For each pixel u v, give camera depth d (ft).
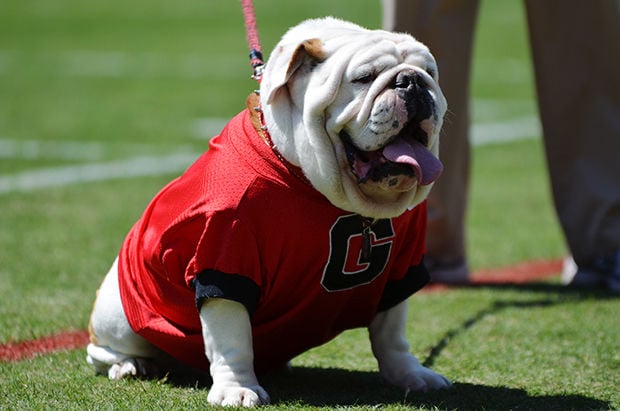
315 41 30.76
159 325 34.32
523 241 63.77
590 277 52.85
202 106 114.62
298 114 31.04
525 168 86.69
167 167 84.43
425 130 30.55
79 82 132.87
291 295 32.60
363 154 30.66
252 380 32.65
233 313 31.89
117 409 32.04
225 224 31.22
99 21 191.52
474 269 57.67
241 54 153.58
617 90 52.39
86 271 54.39
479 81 130.52
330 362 39.99
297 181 31.19
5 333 43.16
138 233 35.06
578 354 39.96
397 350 35.81
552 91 52.60
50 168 84.43
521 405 33.24
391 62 30.25
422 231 34.50
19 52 160.45
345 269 32.22
